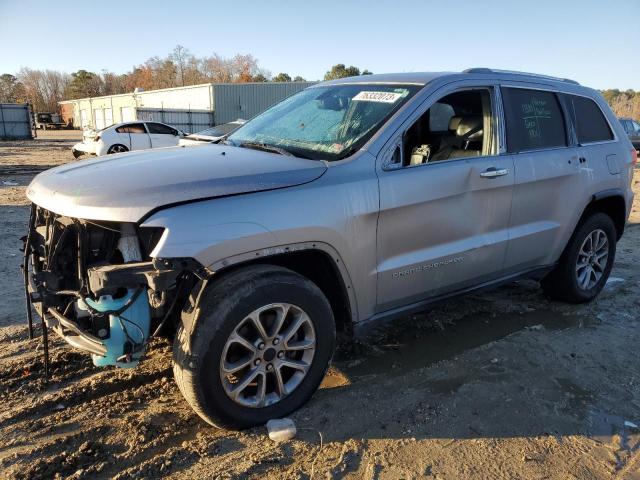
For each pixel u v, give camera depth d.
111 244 2.89
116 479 2.60
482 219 3.83
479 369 3.77
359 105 3.73
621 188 4.97
